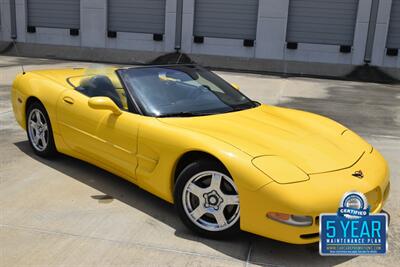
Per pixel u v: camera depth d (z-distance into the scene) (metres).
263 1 17.78
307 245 3.23
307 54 17.91
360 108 9.36
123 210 3.70
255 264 2.97
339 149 3.43
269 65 17.92
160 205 3.82
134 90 3.95
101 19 19.66
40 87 4.79
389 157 5.55
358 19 17.12
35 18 20.53
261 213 2.90
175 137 3.36
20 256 2.95
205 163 3.16
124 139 3.75
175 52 19.14
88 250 3.05
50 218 3.51
